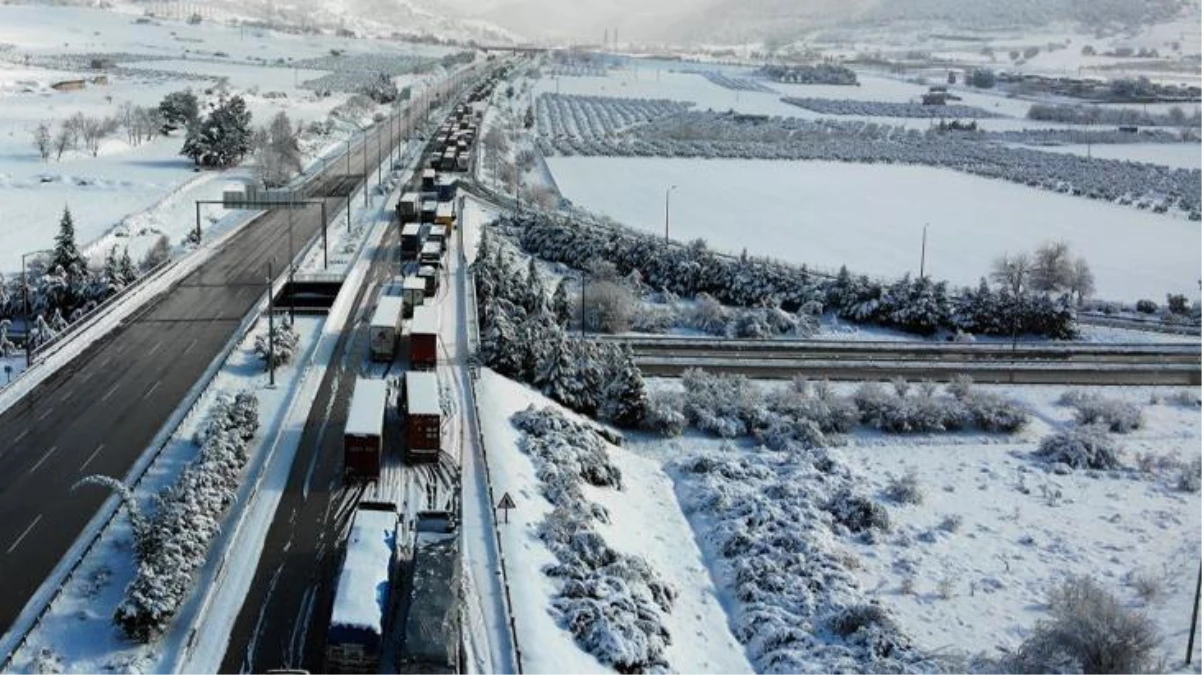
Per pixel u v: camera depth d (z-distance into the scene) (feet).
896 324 346.54
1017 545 211.00
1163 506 231.50
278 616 150.41
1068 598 171.94
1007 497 233.96
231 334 274.98
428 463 201.87
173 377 242.17
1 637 142.61
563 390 263.49
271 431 213.25
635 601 166.61
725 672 160.86
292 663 140.15
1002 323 344.69
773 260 402.11
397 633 146.61
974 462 253.44
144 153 563.48
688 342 324.80
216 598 153.99
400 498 187.32
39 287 301.02
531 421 231.30
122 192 455.63
